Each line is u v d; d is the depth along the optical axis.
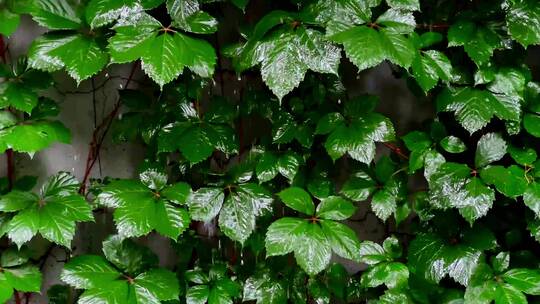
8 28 1.98
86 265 2.02
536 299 2.08
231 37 2.16
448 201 2.04
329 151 2.04
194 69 1.92
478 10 2.06
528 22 2.01
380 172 2.14
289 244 1.97
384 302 2.08
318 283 2.17
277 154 2.11
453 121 2.17
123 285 2.01
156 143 2.13
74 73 1.94
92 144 2.26
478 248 2.08
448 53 2.10
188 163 2.13
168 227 1.98
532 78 2.22
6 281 2.02
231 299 2.09
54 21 1.96
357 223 2.33
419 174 2.27
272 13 1.96
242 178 2.08
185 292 2.11
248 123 2.19
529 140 2.09
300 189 2.04
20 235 1.95
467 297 2.05
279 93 1.93
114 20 1.96
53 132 2.03
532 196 2.02
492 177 2.03
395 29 1.95
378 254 2.12
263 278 2.14
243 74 2.16
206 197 2.04
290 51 1.93
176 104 2.10
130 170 2.29
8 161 2.19
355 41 1.91
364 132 2.04
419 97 2.19
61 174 2.06
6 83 2.03
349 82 2.28
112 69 2.24
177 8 1.96
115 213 1.98
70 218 1.98
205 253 2.20
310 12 1.97
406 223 2.31
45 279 2.28
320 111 2.11
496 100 2.06
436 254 2.09
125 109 2.26
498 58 2.08
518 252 2.12
